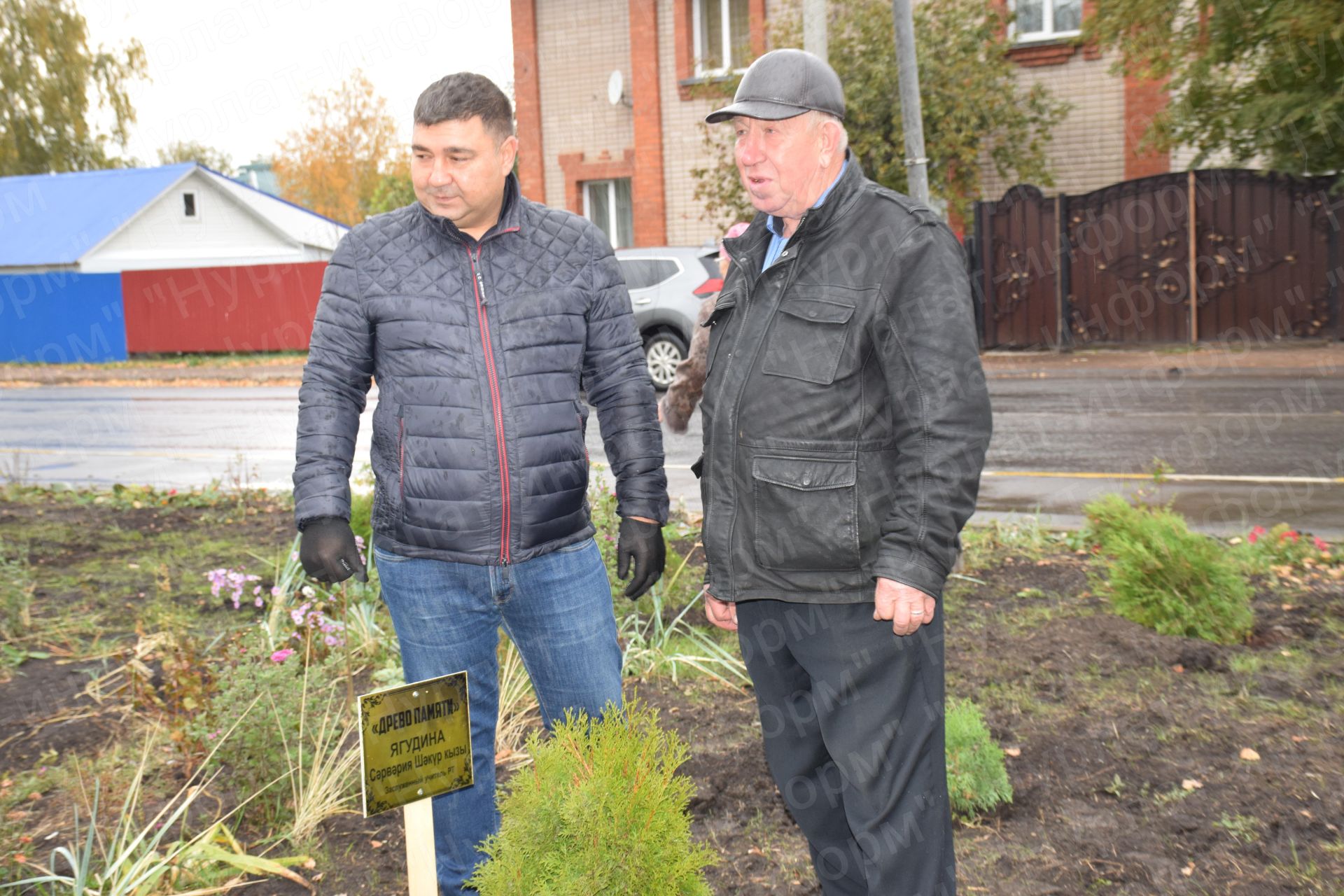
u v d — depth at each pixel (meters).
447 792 2.39
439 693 2.36
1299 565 5.60
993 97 16.25
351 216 38.41
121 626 5.29
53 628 5.23
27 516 7.98
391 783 2.30
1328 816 3.09
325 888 2.97
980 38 16.28
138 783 3.30
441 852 2.81
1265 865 2.89
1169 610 4.57
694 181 19.61
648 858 1.99
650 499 2.82
